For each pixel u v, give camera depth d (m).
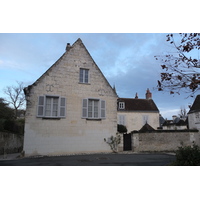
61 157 11.36
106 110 14.74
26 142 12.02
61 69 13.78
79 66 14.45
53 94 13.21
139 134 15.04
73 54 14.43
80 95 14.05
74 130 13.42
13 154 15.42
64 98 13.46
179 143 15.40
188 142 15.58
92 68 14.90
